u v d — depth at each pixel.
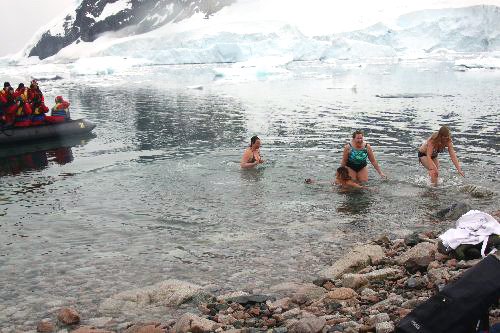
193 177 11.38
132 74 72.88
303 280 6.01
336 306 5.08
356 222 8.13
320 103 27.06
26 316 5.30
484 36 98.69
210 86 43.75
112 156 14.27
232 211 8.88
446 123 18.47
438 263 5.96
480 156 12.56
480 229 6.27
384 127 17.94
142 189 10.53
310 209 8.88
